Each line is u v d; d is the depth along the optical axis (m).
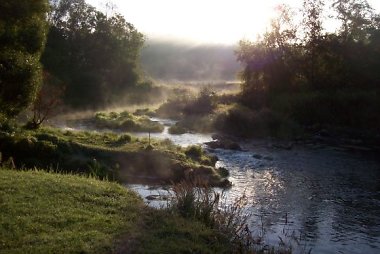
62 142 16.98
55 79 42.47
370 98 33.44
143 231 7.94
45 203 8.81
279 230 11.60
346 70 37.53
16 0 17.20
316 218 12.93
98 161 16.58
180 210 9.70
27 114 25.23
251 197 14.84
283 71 39.75
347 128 31.48
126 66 58.31
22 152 15.90
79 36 55.72
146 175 16.36
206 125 32.06
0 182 9.91
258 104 37.72
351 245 10.95
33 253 6.61
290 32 39.78
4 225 7.52
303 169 19.97
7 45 17.00
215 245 7.98
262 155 23.14
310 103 34.19
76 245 7.00
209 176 16.45
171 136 28.00
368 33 38.50
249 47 40.97
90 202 9.31
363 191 16.34
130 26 58.81
